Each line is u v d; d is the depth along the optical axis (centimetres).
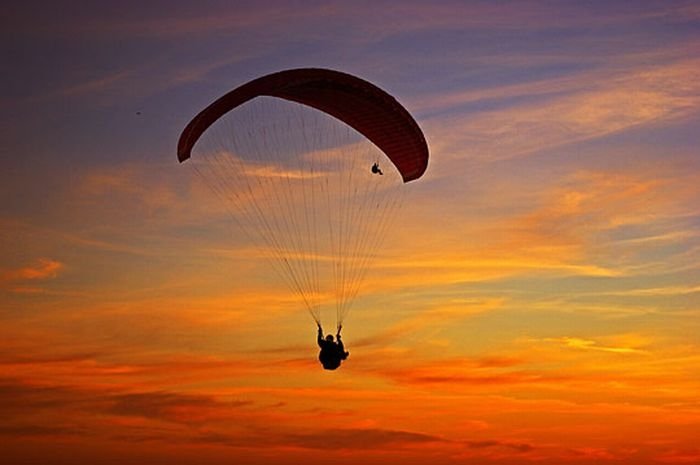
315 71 3120
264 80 3100
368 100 3200
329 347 3206
